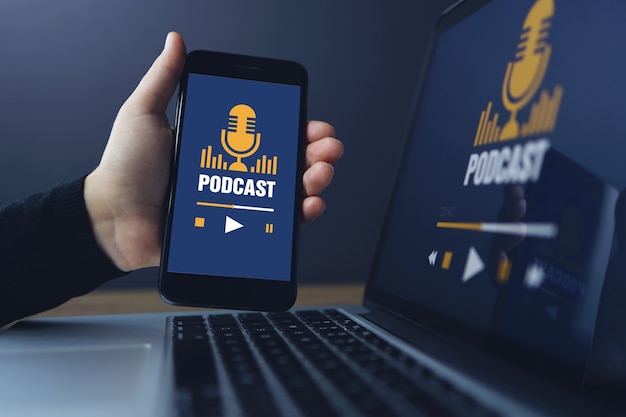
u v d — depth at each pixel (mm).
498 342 405
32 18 1407
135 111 550
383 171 1620
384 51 1609
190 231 535
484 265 447
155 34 1465
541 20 450
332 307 642
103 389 339
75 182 562
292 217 555
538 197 410
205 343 415
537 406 294
